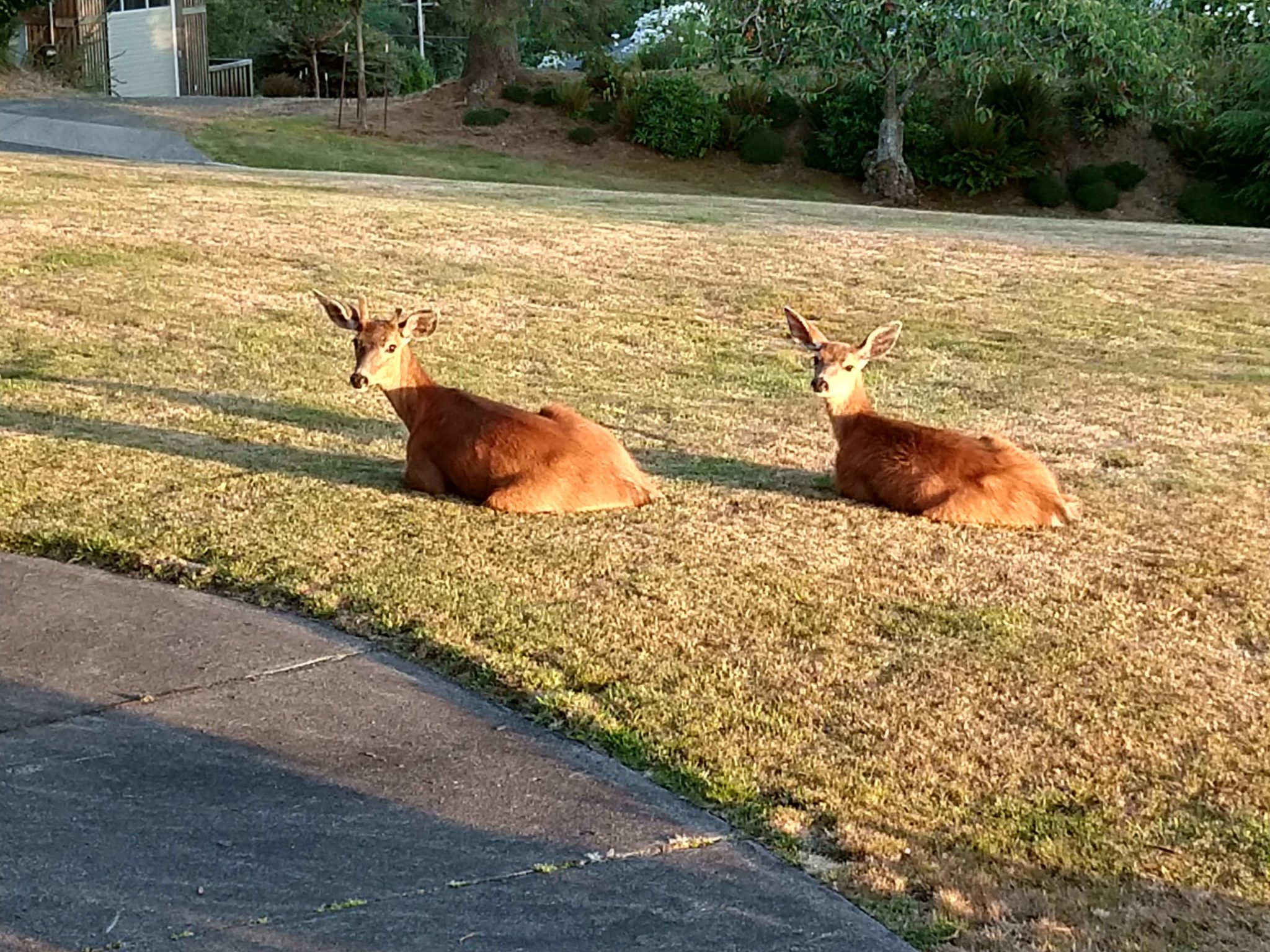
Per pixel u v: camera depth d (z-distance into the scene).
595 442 7.36
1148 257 15.48
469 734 4.91
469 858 4.18
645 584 6.24
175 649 5.49
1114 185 31.22
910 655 5.64
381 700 5.14
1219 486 8.05
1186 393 10.24
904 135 31.27
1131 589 6.46
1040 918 3.98
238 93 42.75
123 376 9.50
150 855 4.16
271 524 6.80
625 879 4.09
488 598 6.00
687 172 31.20
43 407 8.68
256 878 4.06
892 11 28.58
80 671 5.28
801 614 6.00
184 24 39.66
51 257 12.55
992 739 4.98
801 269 14.11
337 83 44.25
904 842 4.33
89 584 6.09
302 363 10.11
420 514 7.03
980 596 6.30
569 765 4.72
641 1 41.41
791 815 4.45
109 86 37.03
